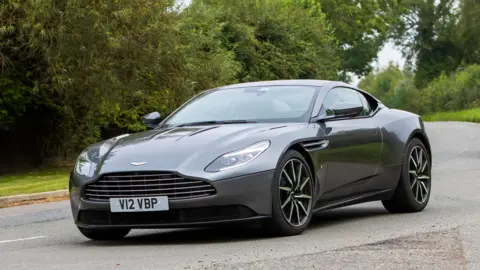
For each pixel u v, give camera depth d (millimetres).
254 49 36844
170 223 6867
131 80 23453
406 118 9156
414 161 9047
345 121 8180
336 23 61781
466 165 17969
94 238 7762
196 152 6973
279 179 7039
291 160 7230
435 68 94688
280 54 37594
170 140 7266
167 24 24047
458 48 93938
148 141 7348
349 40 64250
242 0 37500
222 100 8336
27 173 22734
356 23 63000
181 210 6816
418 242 6254
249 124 7668
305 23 40656
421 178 9102
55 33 21281
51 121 25203
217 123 7902
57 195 15672
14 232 9086
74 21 21172
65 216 10617
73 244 7570
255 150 7020
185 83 25859
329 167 7742
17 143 24562
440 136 37094
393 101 103750
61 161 26703
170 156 6961
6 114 22578
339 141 7898
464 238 6383
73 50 21328
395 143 8750
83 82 22344
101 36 21547
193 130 7496
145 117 8383
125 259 6180
